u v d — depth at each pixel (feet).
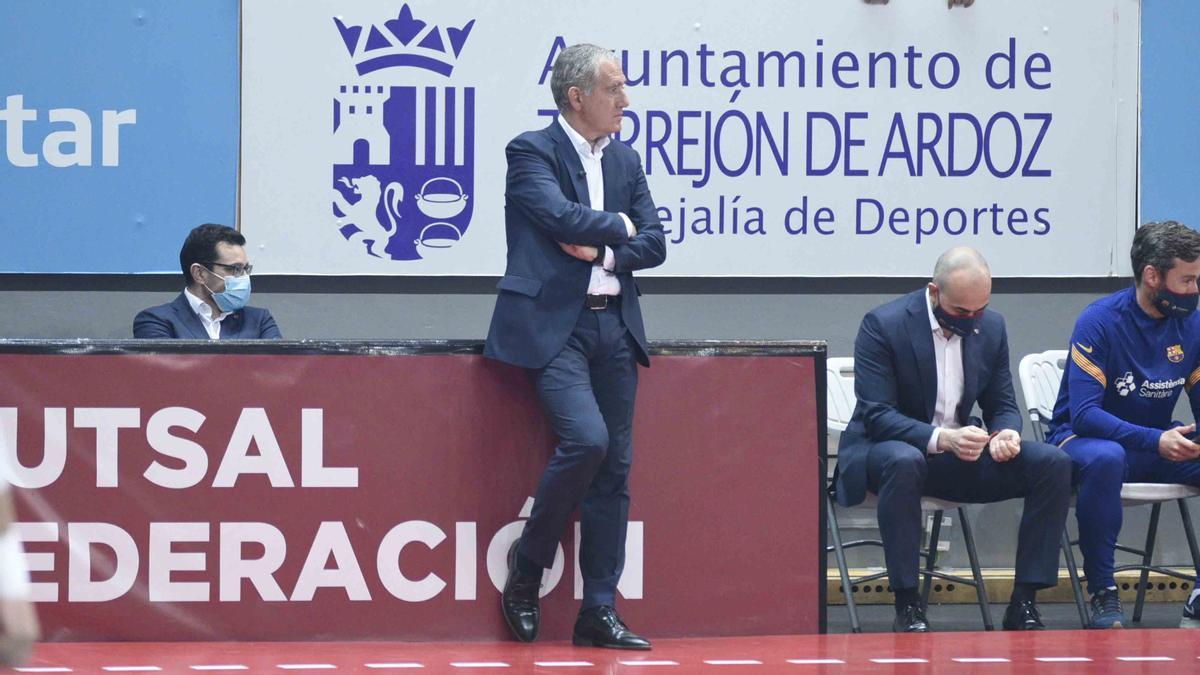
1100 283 70.69
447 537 49.47
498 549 49.67
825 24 68.64
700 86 68.28
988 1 69.36
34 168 66.28
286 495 48.93
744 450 50.85
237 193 66.95
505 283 48.06
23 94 66.18
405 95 67.31
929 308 56.54
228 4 66.80
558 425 46.93
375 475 49.26
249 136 66.85
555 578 50.06
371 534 49.21
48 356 48.24
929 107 69.26
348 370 49.29
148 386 48.55
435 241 67.56
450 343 49.65
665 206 68.23
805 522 51.08
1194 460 58.18
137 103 66.64
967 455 53.26
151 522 48.42
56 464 48.19
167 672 41.98
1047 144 69.87
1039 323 70.44
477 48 67.56
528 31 67.72
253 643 48.24
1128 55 70.23
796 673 42.29
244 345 48.96
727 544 50.65
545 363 47.16
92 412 48.34
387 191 67.36
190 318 59.82
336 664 43.73
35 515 48.03
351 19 67.10
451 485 49.55
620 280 48.55
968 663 44.52
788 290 69.26
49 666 42.91
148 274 66.85
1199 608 57.52
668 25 68.08
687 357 50.67
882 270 69.15
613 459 48.16
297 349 49.08
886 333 56.44
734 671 42.60
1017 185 69.77
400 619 49.19
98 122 66.49
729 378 50.88
